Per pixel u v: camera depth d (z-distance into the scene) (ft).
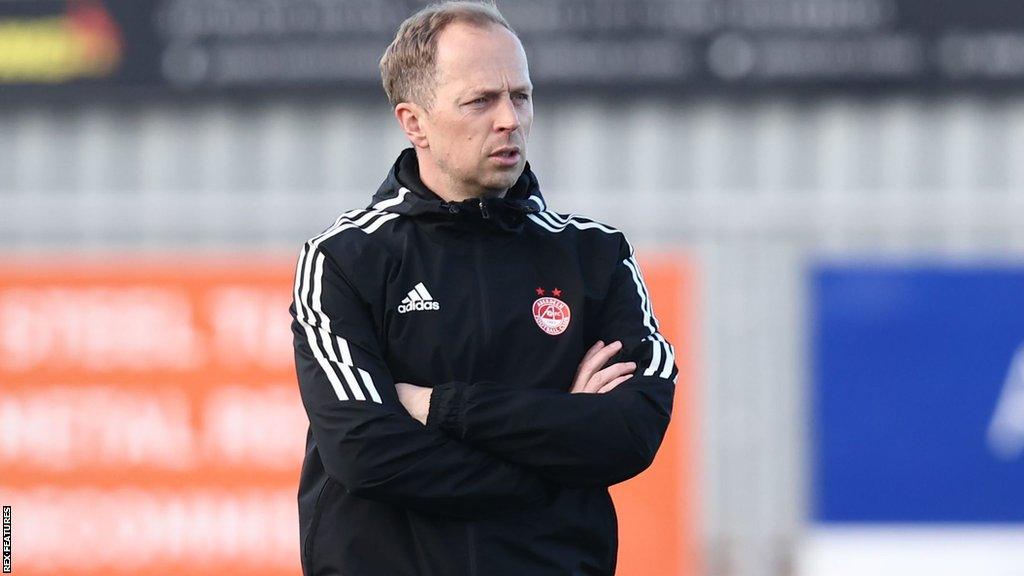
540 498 31.55
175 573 85.35
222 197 88.79
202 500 85.51
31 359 86.17
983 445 86.79
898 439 87.10
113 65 87.71
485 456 31.19
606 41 86.07
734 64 86.12
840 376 87.30
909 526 87.04
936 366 87.04
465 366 31.65
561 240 33.19
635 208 87.76
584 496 32.35
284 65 87.30
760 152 87.76
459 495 30.91
